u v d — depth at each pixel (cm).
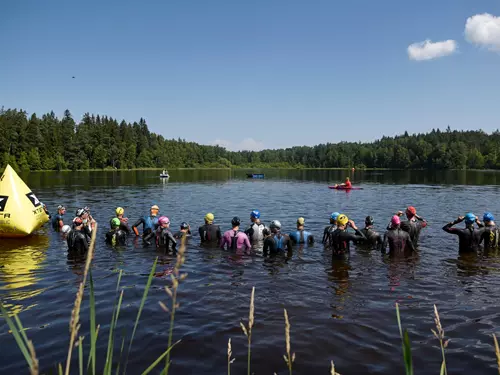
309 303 637
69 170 9156
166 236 1031
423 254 977
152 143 13312
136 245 1087
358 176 6931
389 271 827
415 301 645
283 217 1709
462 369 429
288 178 6369
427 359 451
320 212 1884
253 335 515
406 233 979
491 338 506
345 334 519
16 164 8188
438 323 213
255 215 1149
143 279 767
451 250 1020
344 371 426
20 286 721
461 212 1853
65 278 772
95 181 4681
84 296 664
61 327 537
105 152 10044
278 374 420
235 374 418
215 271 828
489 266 860
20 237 1205
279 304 632
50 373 418
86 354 461
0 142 8238
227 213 1847
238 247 1032
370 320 566
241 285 732
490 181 4847
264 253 971
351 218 1691
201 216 1739
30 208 1223
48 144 8956
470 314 587
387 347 483
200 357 455
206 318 572
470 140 14038
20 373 420
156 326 542
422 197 2700
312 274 807
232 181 5281
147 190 3350
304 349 477
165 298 657
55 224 1351
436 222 1530
